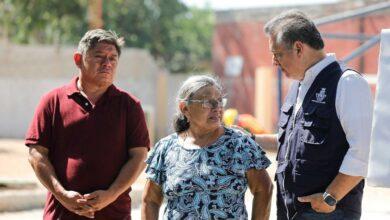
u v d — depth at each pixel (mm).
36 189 10922
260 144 4844
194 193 4254
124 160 5090
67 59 25469
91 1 23812
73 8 27641
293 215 4340
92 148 4977
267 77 23422
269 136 4852
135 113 5117
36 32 31938
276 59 4328
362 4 24062
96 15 23766
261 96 23500
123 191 5008
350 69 4219
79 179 4973
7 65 25000
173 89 26641
